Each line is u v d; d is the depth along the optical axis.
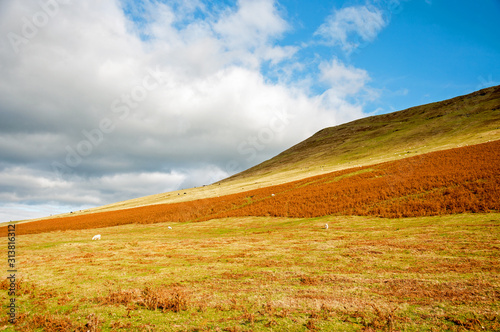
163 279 11.59
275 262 13.97
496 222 19.05
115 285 10.84
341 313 7.44
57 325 7.20
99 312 8.12
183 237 27.31
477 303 7.51
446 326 6.44
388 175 44.38
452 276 9.92
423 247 14.62
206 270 12.92
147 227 41.12
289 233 24.53
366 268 11.84
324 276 10.99
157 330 6.80
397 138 108.94
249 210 42.59
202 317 7.54
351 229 23.86
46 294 9.85
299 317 7.29
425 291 8.66
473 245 13.98
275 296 8.95
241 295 9.20
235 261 14.71
